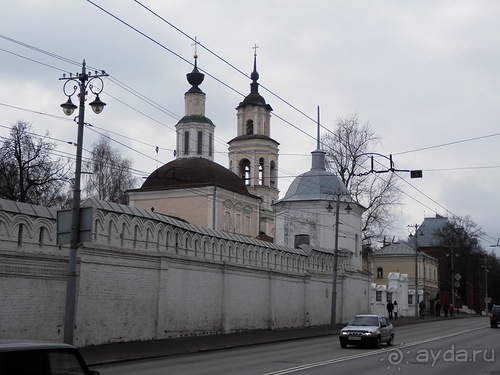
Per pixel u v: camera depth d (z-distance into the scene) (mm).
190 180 63875
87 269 25703
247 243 38000
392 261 92312
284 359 22188
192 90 70562
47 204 52906
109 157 65125
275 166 87875
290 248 44188
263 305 39375
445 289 102625
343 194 47250
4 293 22266
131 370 18453
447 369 19344
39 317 23609
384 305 66125
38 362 8156
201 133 69938
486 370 19141
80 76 21516
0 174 49625
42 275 23797
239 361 21453
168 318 30344
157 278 29781
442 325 53781
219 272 34938
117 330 27188
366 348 27906
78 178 21172
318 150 56500
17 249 22828
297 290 43812
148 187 64625
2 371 7715
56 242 22906
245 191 68312
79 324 25156
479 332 41438
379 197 58156
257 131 87375
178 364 20438
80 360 8812
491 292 136750
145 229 29281
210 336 32875
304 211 53938
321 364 20328
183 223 32875
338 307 50062
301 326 43938
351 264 53406
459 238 102750
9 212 22562
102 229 26688
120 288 27438
